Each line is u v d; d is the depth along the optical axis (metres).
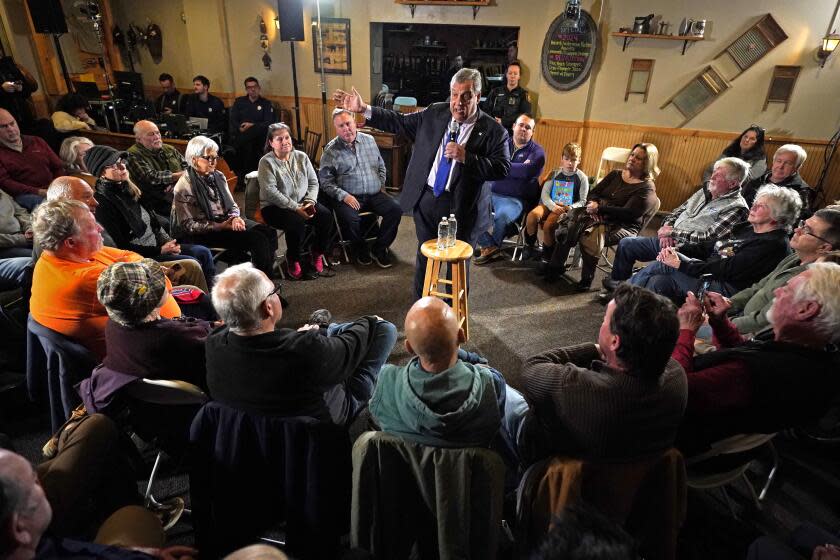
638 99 4.99
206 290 2.58
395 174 5.54
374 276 3.51
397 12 5.44
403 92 6.08
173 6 6.05
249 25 5.97
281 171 3.29
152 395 1.43
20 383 2.24
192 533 1.62
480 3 5.07
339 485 1.34
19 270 2.34
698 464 1.44
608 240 3.29
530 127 3.69
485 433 1.17
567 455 1.20
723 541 1.63
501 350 2.69
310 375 1.31
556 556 0.70
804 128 4.62
